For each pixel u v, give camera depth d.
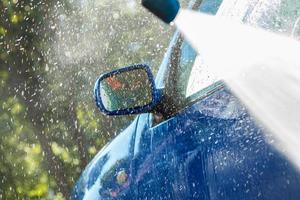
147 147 2.23
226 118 1.81
